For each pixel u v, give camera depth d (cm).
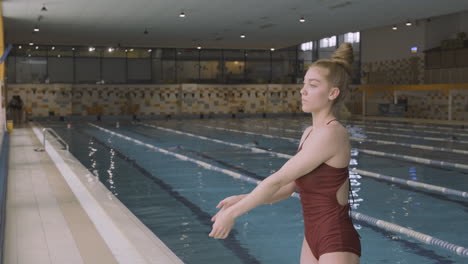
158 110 2345
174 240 389
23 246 343
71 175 660
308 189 149
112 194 533
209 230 418
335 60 154
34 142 1122
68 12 1398
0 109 1044
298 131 1445
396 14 1484
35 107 2138
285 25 1695
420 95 2002
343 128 150
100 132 1455
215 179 664
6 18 1488
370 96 2233
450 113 1769
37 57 2206
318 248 148
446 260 342
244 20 1580
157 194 568
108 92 2283
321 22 1630
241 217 458
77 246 342
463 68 1759
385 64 2191
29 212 446
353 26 1722
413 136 1260
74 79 2258
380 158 870
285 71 2494
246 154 921
